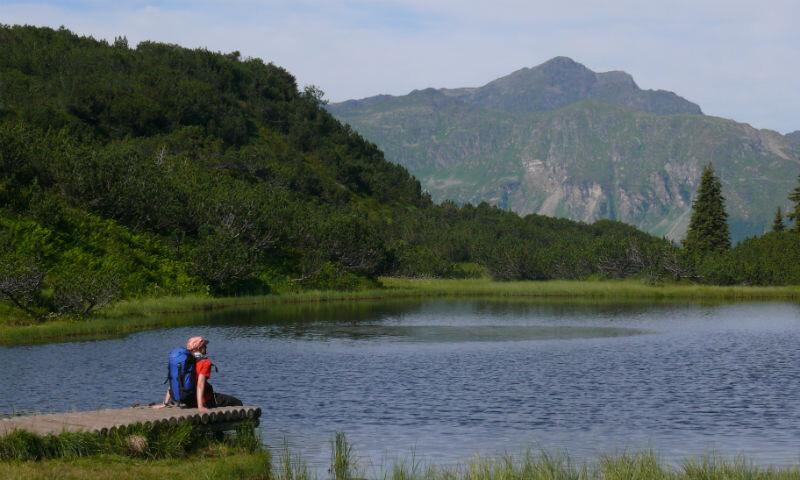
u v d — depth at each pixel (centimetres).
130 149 10112
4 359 3647
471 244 14338
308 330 5188
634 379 3278
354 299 8525
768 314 6744
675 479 1692
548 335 4997
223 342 4481
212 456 1812
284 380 3209
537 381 3222
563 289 9644
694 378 3303
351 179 17388
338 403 2733
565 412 2608
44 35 16575
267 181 13662
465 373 3422
